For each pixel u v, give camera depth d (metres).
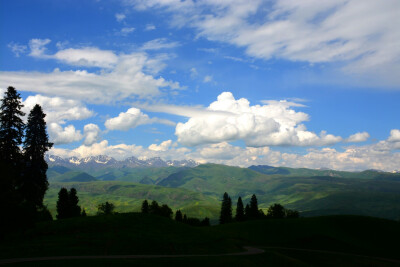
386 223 92.19
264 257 49.69
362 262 62.41
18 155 54.94
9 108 54.59
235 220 141.12
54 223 61.28
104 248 45.62
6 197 41.72
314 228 87.56
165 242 52.12
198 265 39.53
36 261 33.59
